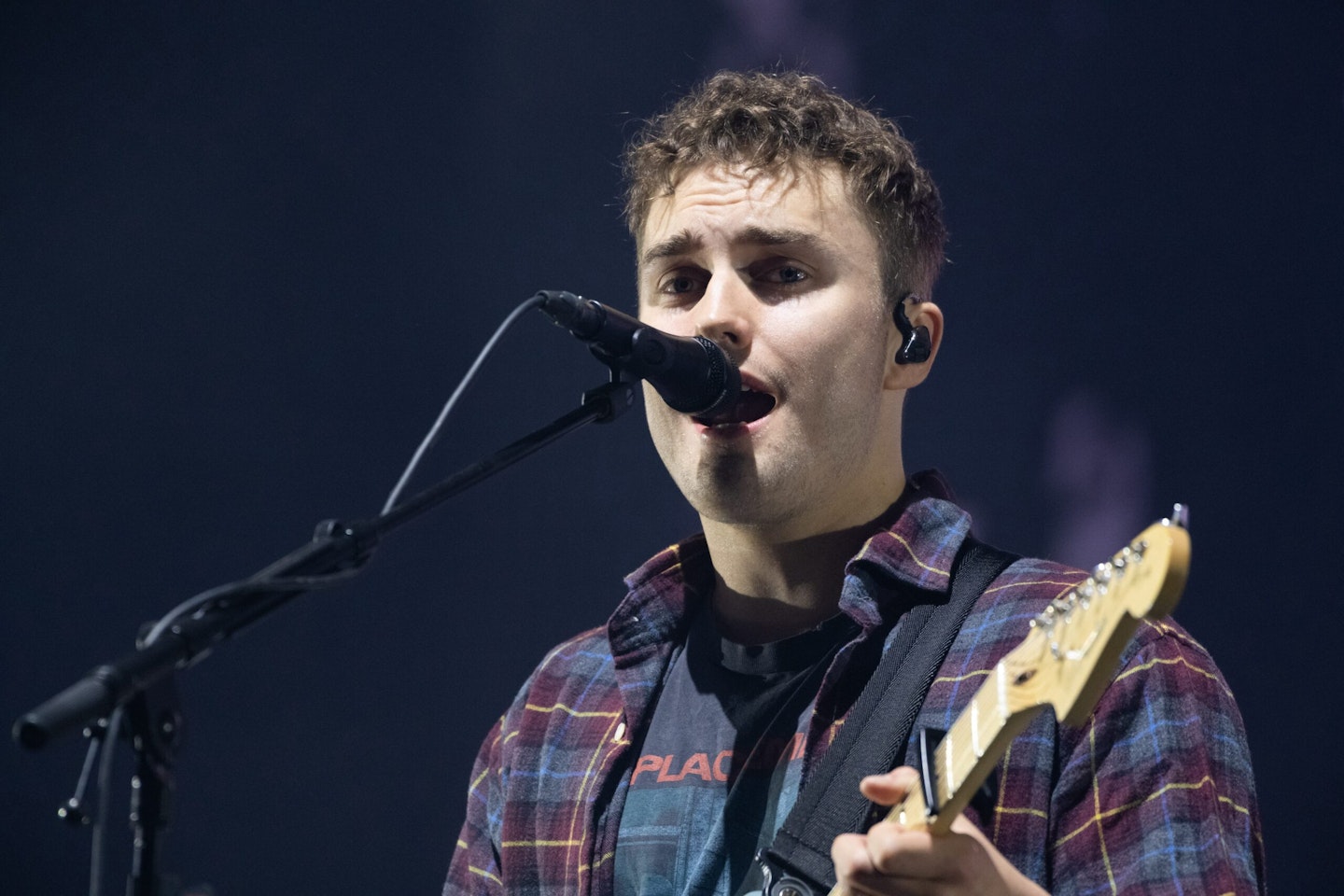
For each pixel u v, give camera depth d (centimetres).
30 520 1134
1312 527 1030
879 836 307
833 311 441
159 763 309
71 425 1144
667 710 466
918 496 470
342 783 1098
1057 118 1096
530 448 388
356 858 1089
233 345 1152
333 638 1114
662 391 416
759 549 457
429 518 1128
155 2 1173
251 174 1166
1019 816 385
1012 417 1078
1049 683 300
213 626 320
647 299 474
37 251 1157
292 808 1091
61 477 1138
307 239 1161
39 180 1162
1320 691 1016
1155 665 391
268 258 1159
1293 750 1011
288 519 1136
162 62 1172
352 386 1149
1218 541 1039
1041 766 389
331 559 339
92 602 1127
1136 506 1053
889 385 466
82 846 1073
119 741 315
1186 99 1080
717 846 424
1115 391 1066
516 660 1118
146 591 1129
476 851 500
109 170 1163
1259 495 1039
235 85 1171
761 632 471
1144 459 1055
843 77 1120
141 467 1140
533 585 1124
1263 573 1031
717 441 435
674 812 437
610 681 491
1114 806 378
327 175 1166
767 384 434
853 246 451
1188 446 1052
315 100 1170
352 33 1176
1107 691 388
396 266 1159
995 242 1095
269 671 1105
